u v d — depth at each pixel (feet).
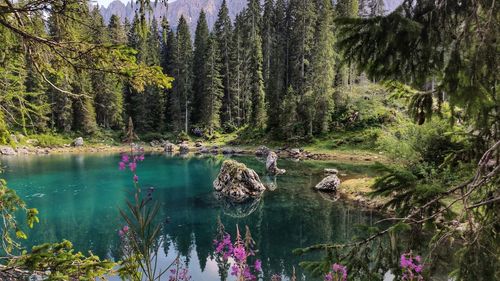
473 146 13.84
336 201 76.69
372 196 13.84
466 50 10.32
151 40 229.25
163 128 221.05
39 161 138.92
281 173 111.55
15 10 13.92
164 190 88.28
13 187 89.86
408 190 13.66
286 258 48.14
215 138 205.36
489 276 11.32
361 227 13.78
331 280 12.87
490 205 12.46
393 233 12.25
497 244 11.85
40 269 14.29
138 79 17.17
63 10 14.90
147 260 12.85
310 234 57.26
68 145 181.06
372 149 150.61
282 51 209.26
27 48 16.07
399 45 10.52
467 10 10.32
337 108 181.27
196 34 238.48
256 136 191.93
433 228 12.27
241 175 85.92
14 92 17.81
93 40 16.46
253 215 68.03
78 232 56.95
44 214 66.69
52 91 181.88
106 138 196.54
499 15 9.97
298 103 183.42
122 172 114.42
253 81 207.92
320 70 165.07
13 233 55.01
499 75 10.49
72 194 82.43
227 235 14.83
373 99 172.24
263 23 224.33
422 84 11.34
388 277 28.71
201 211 70.33
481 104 10.81
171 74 224.74
